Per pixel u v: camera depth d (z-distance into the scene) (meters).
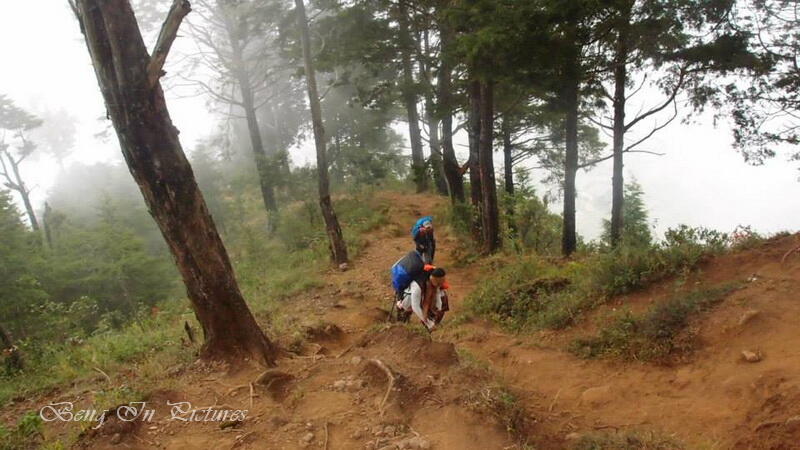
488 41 9.68
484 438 4.06
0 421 5.58
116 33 5.09
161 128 5.45
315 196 24.22
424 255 7.61
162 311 12.07
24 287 15.29
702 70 13.41
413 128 26.69
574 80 11.89
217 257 5.93
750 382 4.27
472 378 4.94
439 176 24.30
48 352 9.06
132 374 6.43
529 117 20.12
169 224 5.70
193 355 6.38
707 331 5.24
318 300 11.01
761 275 5.74
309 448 4.12
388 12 15.76
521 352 6.60
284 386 5.34
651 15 12.06
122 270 17.61
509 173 21.67
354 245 15.91
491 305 8.66
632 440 3.96
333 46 16.77
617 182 14.23
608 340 5.98
